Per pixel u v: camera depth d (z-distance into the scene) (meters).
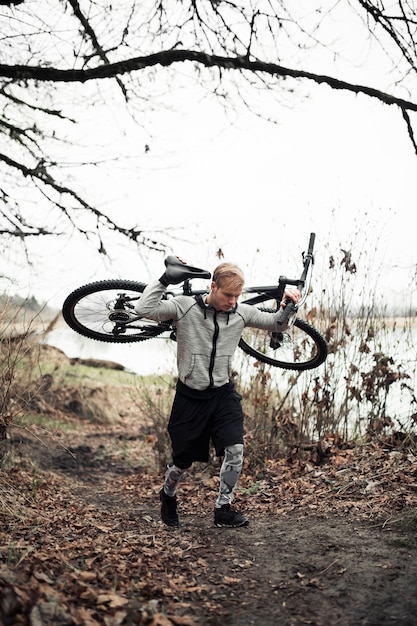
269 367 6.94
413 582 3.23
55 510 5.11
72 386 10.80
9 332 6.14
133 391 10.50
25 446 7.91
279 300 4.32
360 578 3.34
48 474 7.02
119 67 7.25
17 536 4.01
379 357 6.50
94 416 10.37
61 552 3.65
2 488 5.23
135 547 3.96
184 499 5.96
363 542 3.88
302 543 3.99
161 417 7.56
